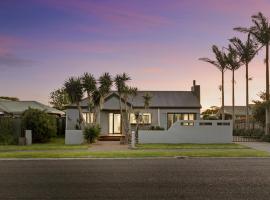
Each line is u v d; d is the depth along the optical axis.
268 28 42.59
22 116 36.94
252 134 41.50
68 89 36.34
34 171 17.44
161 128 42.22
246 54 48.00
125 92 37.53
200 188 12.96
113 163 20.70
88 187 13.22
